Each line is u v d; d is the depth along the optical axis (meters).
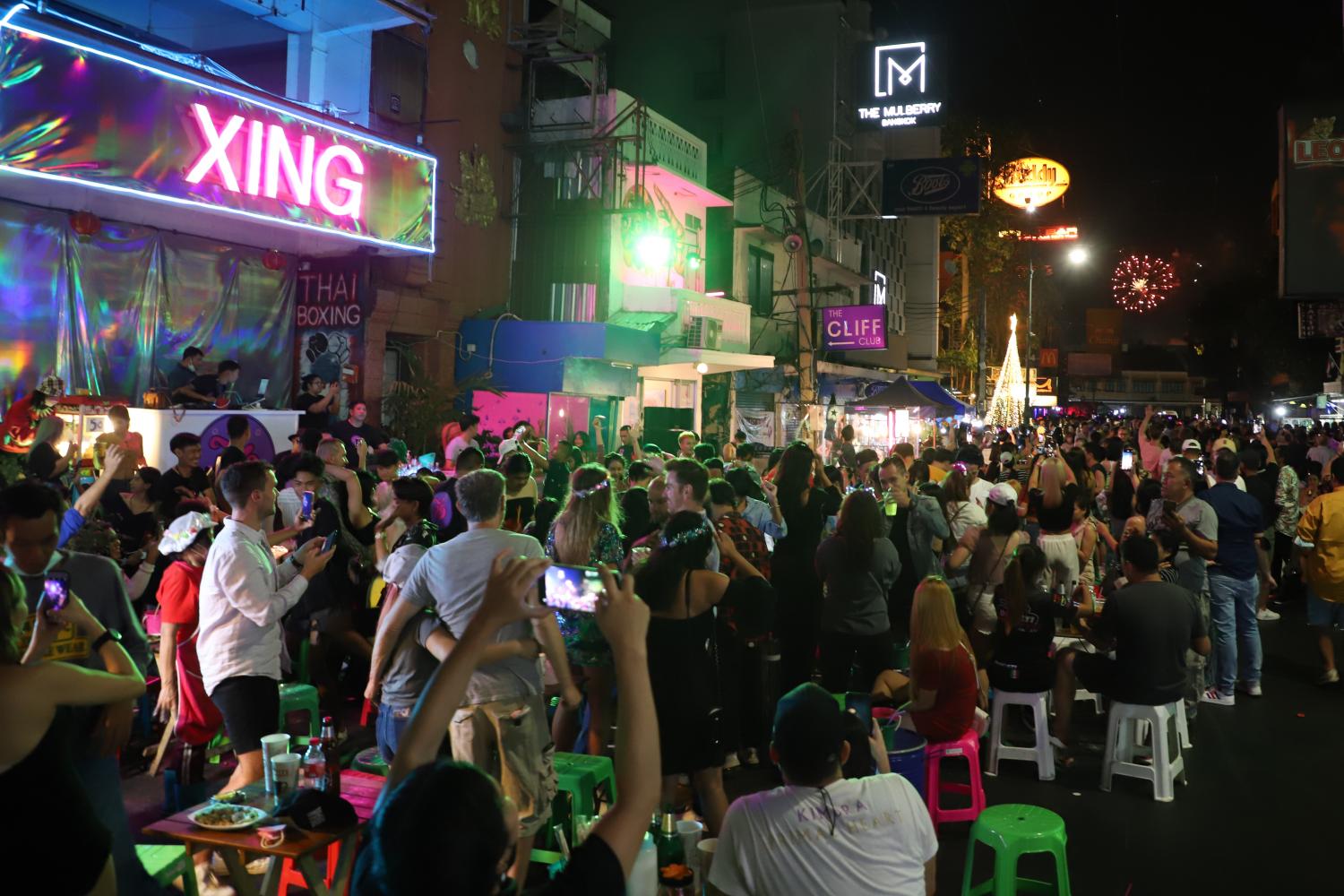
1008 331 57.94
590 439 17.64
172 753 5.48
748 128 34.00
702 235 24.78
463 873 1.54
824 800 3.30
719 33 34.41
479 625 2.12
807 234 26.00
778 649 7.07
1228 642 8.84
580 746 6.28
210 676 5.00
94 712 3.67
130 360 12.66
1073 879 5.37
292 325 15.09
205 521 5.41
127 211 11.92
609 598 2.04
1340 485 10.66
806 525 7.84
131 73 10.11
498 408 17.39
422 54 17.05
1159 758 6.55
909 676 6.84
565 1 24.62
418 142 15.00
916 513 8.53
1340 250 15.59
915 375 41.25
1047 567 8.31
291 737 6.17
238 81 11.17
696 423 20.52
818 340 28.88
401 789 1.63
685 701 4.95
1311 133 15.77
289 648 7.47
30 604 3.75
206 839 3.96
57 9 13.12
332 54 14.74
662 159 22.25
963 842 5.82
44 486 3.79
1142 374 85.31
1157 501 8.96
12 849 2.69
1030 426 38.06
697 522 5.12
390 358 17.20
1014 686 6.93
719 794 5.11
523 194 19.92
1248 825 6.14
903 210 29.22
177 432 10.00
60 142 9.54
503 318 18.12
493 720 4.30
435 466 12.57
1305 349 46.22
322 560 5.25
